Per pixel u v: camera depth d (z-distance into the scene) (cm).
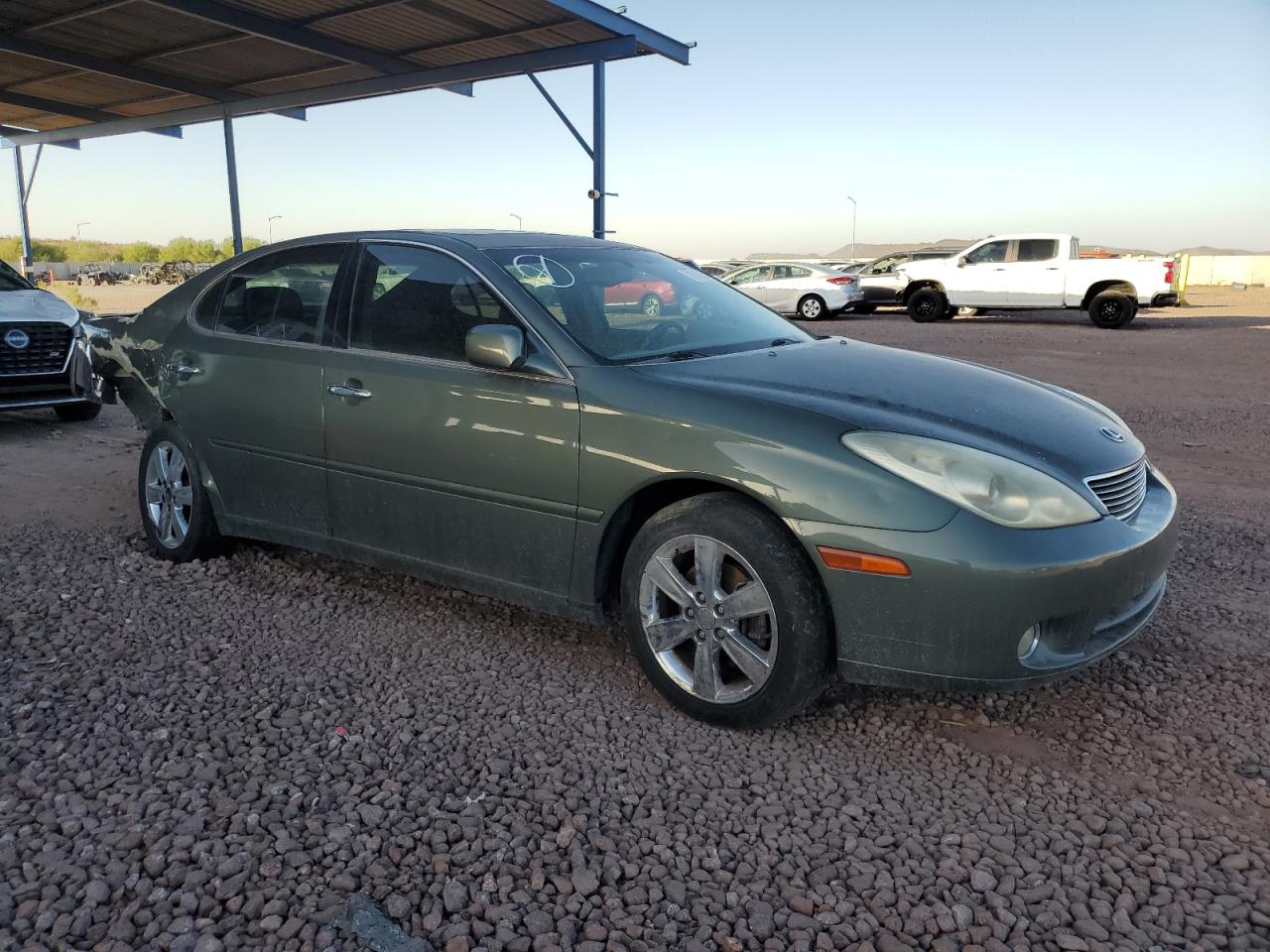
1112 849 254
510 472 347
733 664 322
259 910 227
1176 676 354
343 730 312
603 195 1507
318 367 404
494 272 369
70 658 361
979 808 274
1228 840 258
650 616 328
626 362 346
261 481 436
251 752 297
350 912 227
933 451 286
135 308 2747
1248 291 4112
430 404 367
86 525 542
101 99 2097
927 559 276
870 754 303
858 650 290
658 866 246
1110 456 318
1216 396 1066
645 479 315
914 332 1945
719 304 424
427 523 378
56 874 237
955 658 281
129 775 282
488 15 1366
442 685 346
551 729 315
